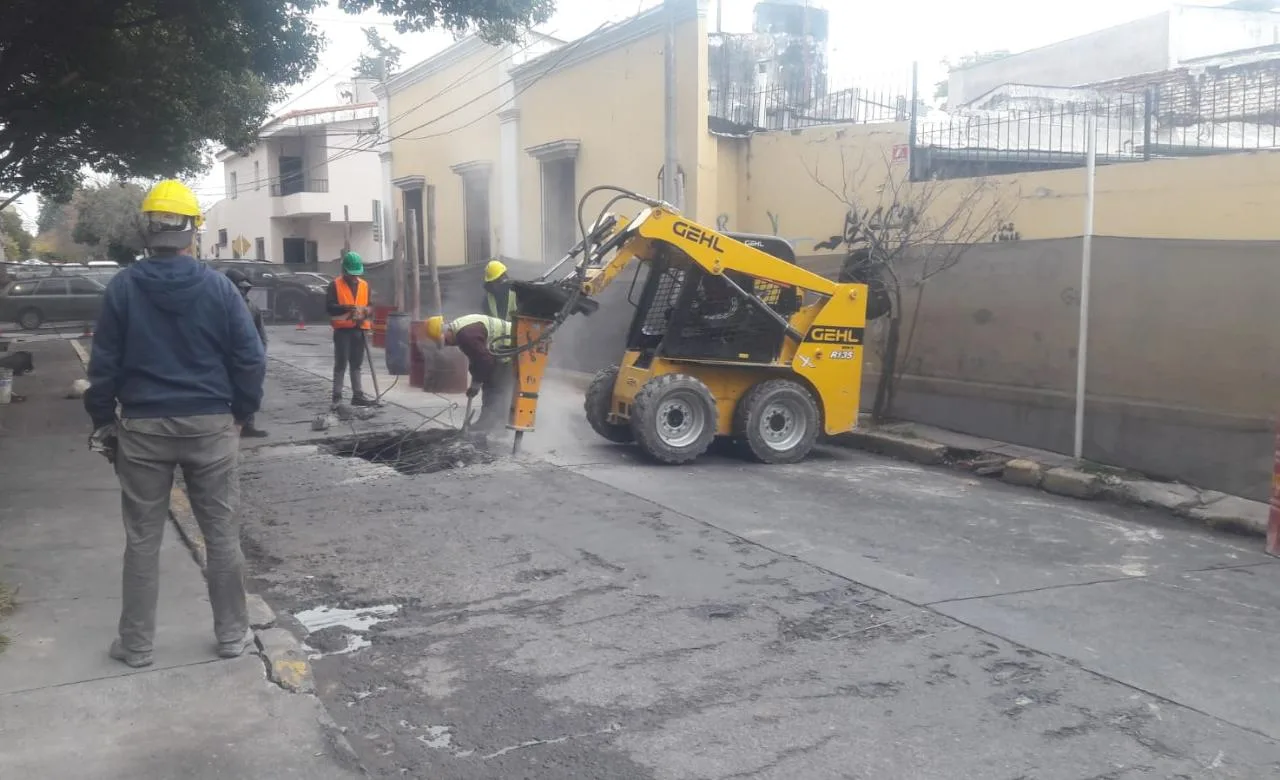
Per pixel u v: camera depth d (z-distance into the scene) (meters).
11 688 4.38
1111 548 7.18
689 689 4.73
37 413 11.90
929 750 4.16
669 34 15.30
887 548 7.01
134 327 4.36
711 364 9.80
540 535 7.21
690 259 9.66
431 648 5.23
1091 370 9.47
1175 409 8.75
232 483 4.67
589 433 11.12
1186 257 8.64
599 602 5.88
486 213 22.91
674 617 5.64
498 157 22.00
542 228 20.36
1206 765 4.07
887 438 10.80
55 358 18.47
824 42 20.02
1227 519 7.75
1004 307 10.41
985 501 8.56
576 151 19.14
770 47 18.88
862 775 3.96
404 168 26.69
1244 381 8.25
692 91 15.84
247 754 3.92
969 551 7.00
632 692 4.70
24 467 8.78
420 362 13.98
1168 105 16.00
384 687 4.78
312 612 5.76
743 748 4.17
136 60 13.67
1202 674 4.95
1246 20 24.00
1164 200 10.32
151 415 4.41
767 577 6.34
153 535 4.57
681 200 16.16
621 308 14.15
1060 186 11.30
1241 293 8.24
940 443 10.43
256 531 7.32
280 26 13.28
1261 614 5.82
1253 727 4.40
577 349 15.20
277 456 9.74
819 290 10.09
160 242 4.42
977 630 5.48
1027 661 5.07
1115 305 9.23
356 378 12.11
